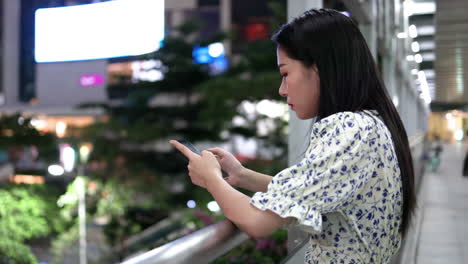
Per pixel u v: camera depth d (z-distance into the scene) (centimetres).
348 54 68
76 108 1573
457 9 736
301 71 70
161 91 1414
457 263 291
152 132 1338
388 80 444
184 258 55
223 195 65
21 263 977
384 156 65
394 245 74
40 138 1155
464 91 2117
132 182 1303
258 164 1088
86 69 3216
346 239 67
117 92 2350
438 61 1250
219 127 1329
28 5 3419
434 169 1034
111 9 3106
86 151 1313
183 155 76
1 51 3459
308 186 60
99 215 1180
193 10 2445
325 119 65
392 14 460
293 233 135
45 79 3322
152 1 3020
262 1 2206
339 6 240
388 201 67
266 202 61
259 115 1225
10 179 1180
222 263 202
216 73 1347
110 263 964
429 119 3198
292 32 70
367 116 67
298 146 153
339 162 61
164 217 1233
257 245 216
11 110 3206
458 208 520
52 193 1096
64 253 1041
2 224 962
